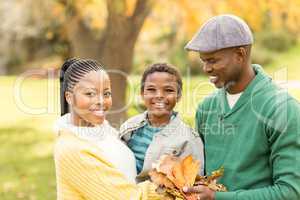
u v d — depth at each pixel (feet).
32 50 71.15
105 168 10.12
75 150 10.15
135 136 12.08
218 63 10.74
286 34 73.41
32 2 37.99
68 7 32.14
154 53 54.44
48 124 49.42
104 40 31.40
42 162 37.04
